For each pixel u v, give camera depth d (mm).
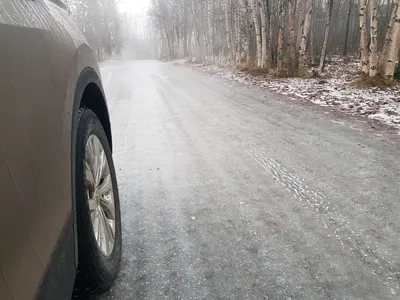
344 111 7965
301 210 3252
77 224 1733
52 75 1532
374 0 11820
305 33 16469
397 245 2650
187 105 9258
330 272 2352
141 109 8883
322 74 17484
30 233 1108
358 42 32750
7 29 1212
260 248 2650
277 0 19125
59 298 1271
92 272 1832
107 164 2479
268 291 2182
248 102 9516
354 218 3074
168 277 2330
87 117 2156
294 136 5875
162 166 4586
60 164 1461
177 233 2904
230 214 3215
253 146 5355
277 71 16609
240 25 22906
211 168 4453
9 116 1082
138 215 3242
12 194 1028
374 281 2252
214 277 2326
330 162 4547
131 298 2133
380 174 4082
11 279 958
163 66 31781
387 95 10250
